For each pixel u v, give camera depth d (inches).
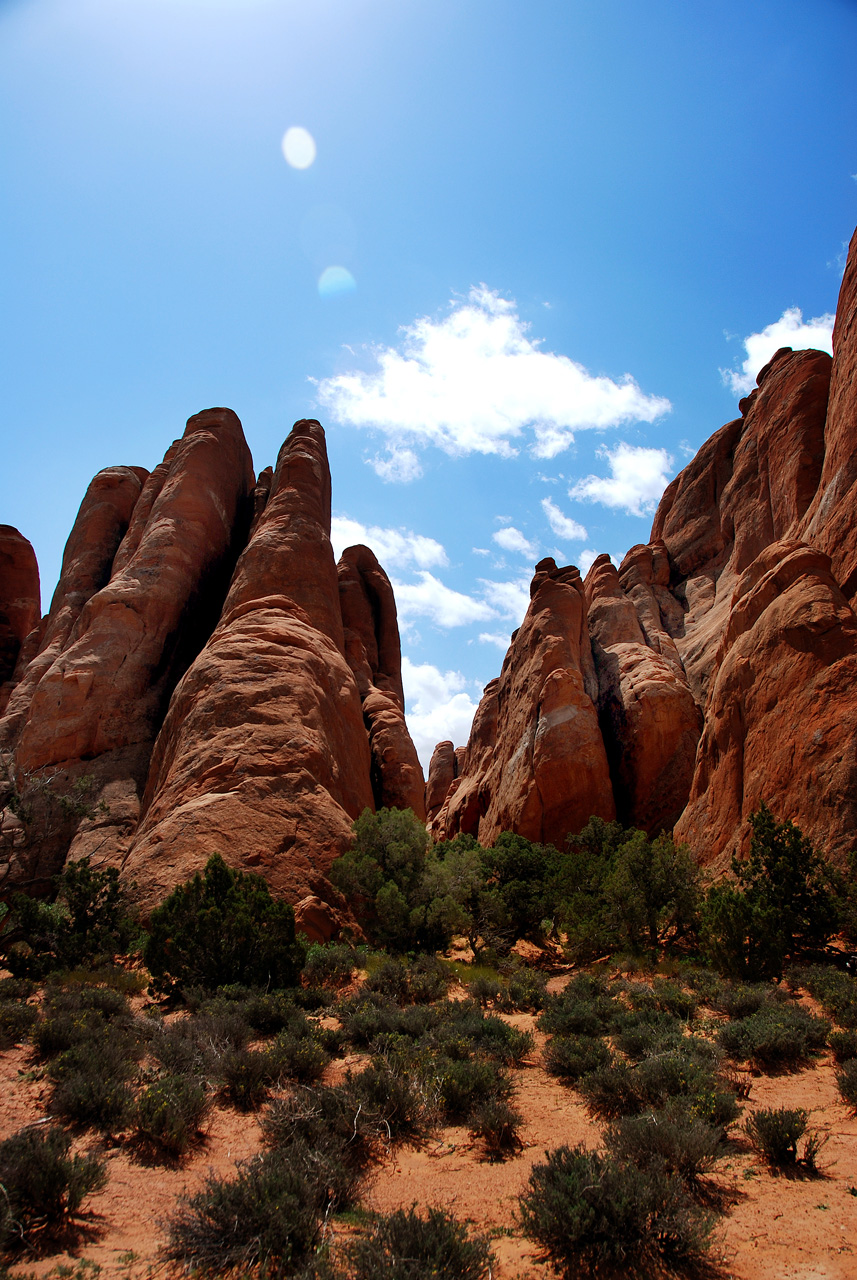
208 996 441.1
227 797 797.2
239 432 1715.1
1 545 2091.5
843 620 780.6
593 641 1733.5
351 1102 251.4
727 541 1829.5
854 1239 168.6
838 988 413.1
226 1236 168.9
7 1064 313.4
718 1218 182.5
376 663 1662.2
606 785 1251.2
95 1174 193.0
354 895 752.3
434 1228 157.1
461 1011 416.8
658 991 446.0
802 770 717.3
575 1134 254.5
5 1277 158.1
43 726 1101.1
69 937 587.5
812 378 1437.0
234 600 1212.5
